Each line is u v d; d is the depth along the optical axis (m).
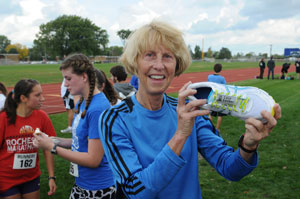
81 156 1.88
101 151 1.92
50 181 2.49
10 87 15.93
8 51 121.81
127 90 4.23
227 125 6.65
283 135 5.73
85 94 2.03
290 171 4.02
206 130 1.31
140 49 1.08
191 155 1.21
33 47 104.31
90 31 76.44
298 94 11.57
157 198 1.17
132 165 1.05
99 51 80.94
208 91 1.09
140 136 1.14
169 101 1.28
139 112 1.16
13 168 2.27
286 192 3.46
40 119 2.40
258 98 0.97
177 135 0.96
